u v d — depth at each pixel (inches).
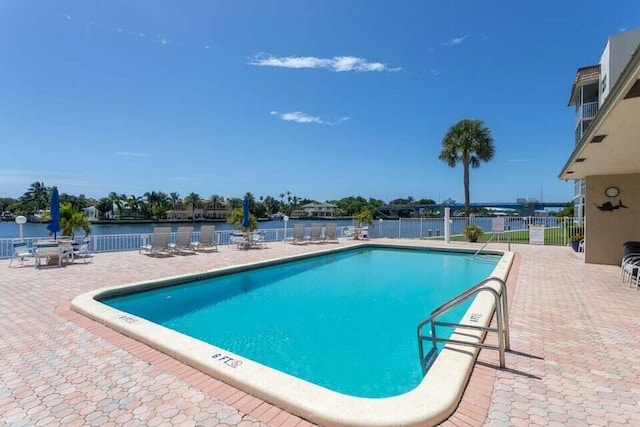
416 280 366.0
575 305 218.2
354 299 289.7
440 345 191.3
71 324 178.2
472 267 445.7
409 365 167.3
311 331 214.7
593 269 355.6
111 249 501.0
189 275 318.0
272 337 204.7
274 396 102.6
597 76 882.8
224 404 103.4
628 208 377.1
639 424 91.7
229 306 269.1
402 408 93.4
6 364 131.6
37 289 257.8
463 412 97.8
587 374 122.5
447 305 137.7
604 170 360.2
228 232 634.2
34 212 2913.4
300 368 165.0
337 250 542.9
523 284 283.6
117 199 3181.6
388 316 243.8
